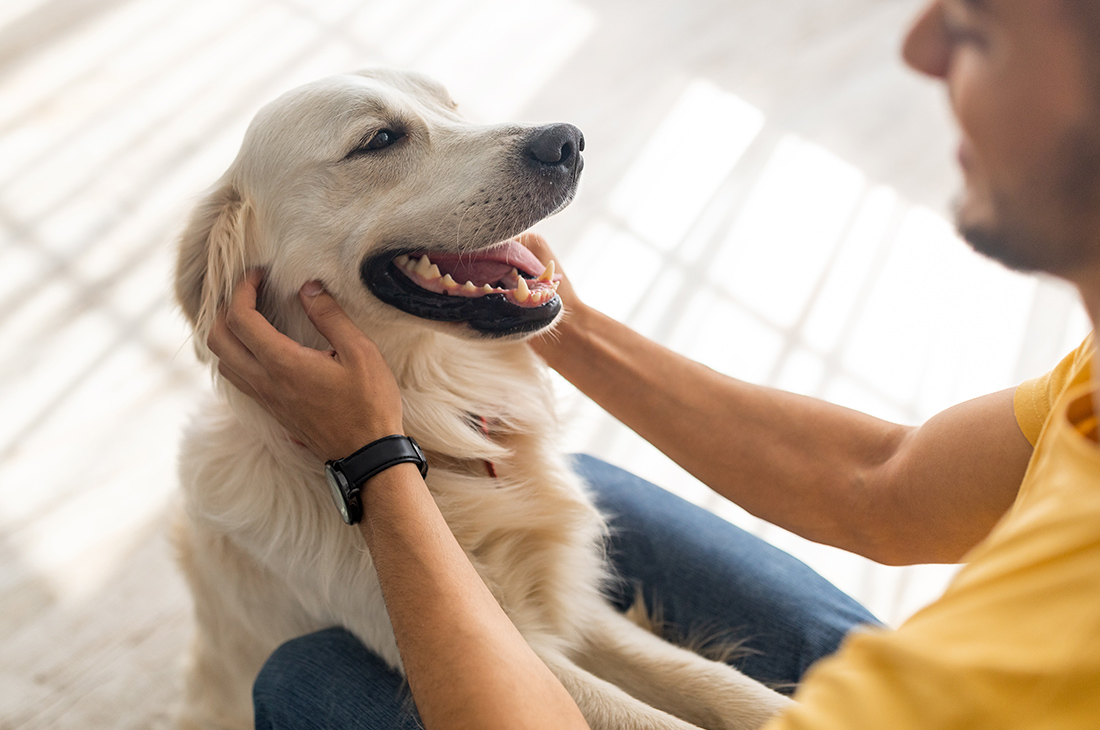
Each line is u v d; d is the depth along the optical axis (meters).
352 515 1.02
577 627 1.35
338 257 1.29
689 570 1.38
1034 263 0.49
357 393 1.04
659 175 3.36
